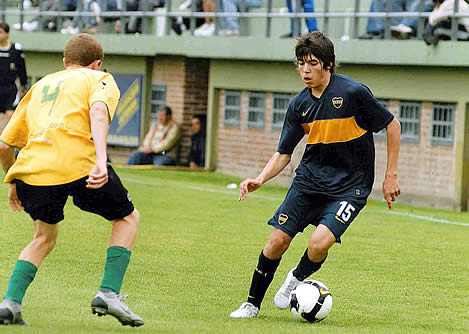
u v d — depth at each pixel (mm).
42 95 18766
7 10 87438
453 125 54781
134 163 69562
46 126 18344
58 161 18141
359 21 64312
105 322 19750
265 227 39781
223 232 37594
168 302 23484
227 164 68625
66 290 23969
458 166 54594
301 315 21766
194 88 71812
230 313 22516
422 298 25812
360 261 32062
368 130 22016
